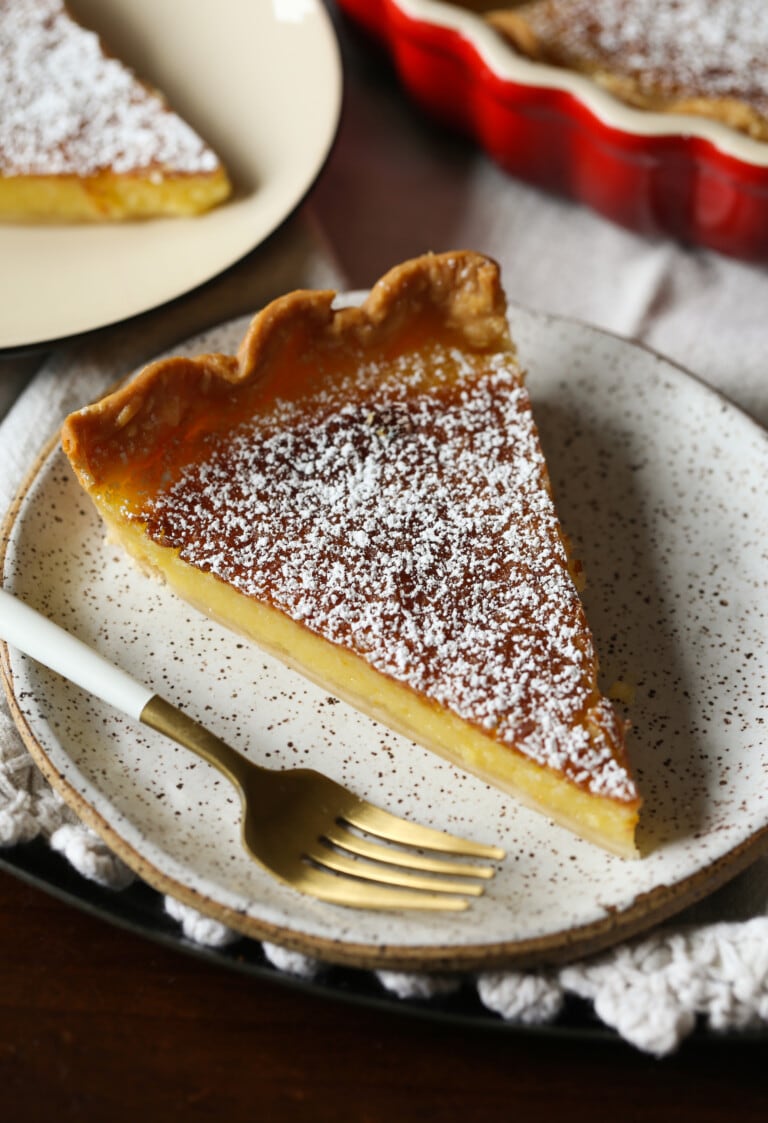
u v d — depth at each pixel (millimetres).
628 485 625
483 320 610
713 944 514
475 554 574
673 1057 510
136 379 572
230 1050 512
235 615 582
